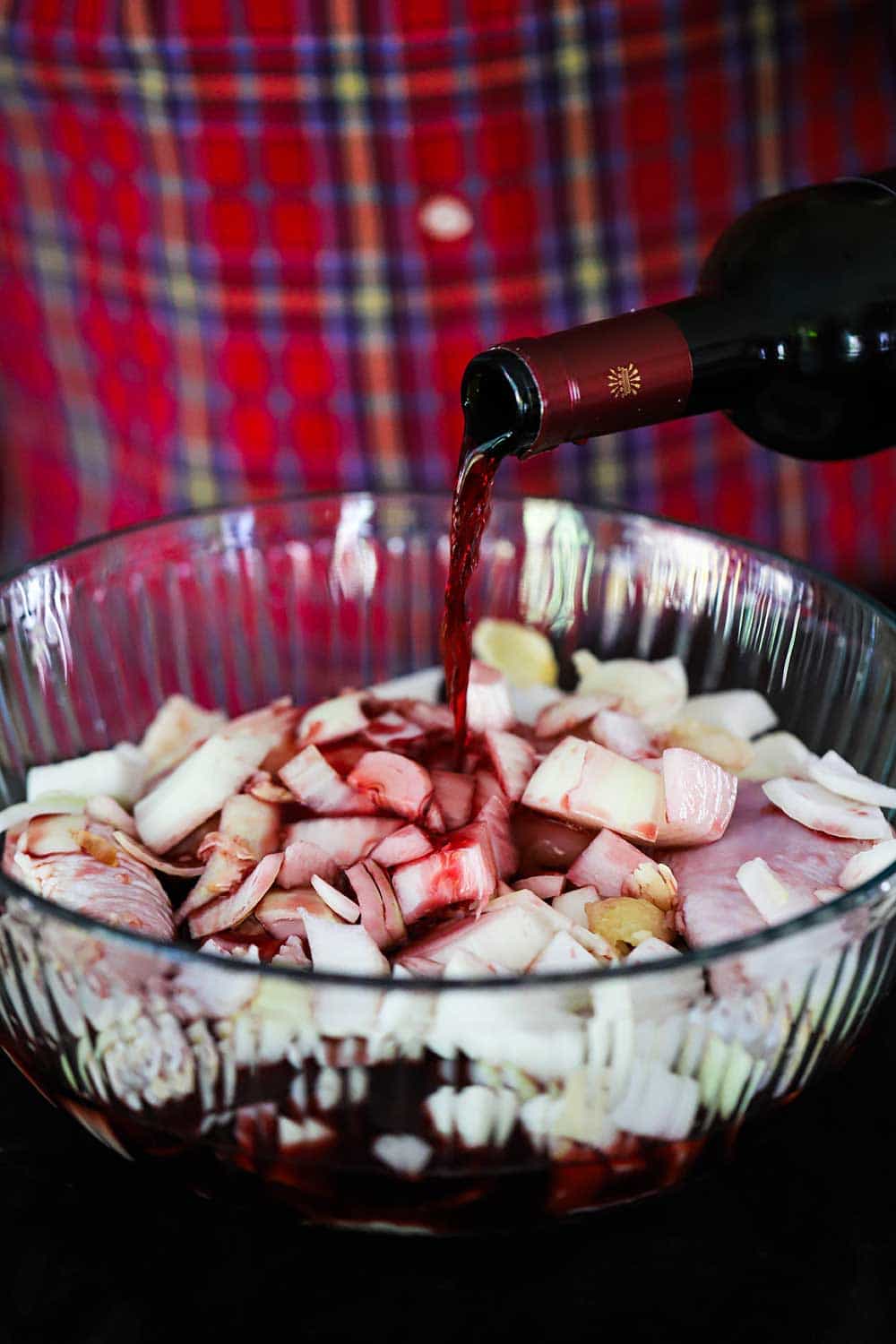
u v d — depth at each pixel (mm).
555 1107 436
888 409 586
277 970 417
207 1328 461
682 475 953
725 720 610
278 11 841
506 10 845
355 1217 468
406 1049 426
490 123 874
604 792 535
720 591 622
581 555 646
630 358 506
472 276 916
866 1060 536
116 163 912
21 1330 460
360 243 903
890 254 563
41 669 597
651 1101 442
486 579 661
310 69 852
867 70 918
